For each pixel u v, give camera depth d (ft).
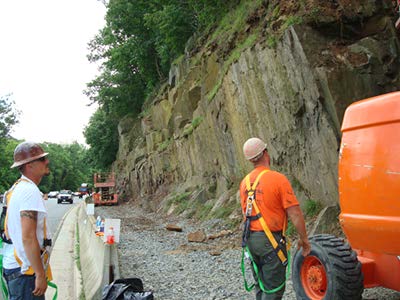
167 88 115.96
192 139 81.61
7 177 273.33
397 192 13.66
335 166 35.99
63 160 451.12
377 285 17.22
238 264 31.65
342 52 38.40
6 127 260.62
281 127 44.73
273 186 14.66
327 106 37.06
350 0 41.22
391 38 38.29
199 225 56.54
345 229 15.97
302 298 18.67
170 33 107.34
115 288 18.38
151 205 100.17
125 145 156.25
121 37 148.46
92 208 51.55
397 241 13.69
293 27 39.99
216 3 83.35
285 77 42.57
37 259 11.50
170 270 31.27
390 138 14.14
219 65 65.57
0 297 14.26
